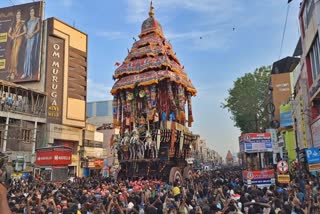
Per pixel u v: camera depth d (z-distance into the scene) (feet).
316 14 68.69
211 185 61.41
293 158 113.70
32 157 125.59
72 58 169.48
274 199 34.09
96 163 170.60
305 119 88.12
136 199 41.24
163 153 86.89
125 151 92.02
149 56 96.73
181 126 93.04
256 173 62.03
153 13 107.96
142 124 92.12
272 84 140.26
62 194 45.52
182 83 94.94
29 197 40.55
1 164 10.89
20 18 166.09
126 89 95.50
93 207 33.88
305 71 87.20
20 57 160.35
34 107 145.48
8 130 123.54
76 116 166.30
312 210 33.24
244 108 156.66
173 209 32.73
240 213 29.99
